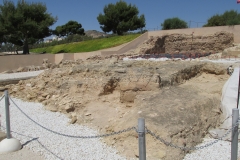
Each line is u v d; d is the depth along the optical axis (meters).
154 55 22.53
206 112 7.64
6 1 29.34
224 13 35.78
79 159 5.85
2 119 8.88
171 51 28.44
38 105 10.71
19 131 7.68
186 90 9.29
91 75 10.78
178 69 10.66
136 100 8.27
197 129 6.59
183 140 5.84
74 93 10.43
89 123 8.27
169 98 8.07
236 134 4.60
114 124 7.40
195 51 27.17
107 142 6.60
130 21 40.88
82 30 64.19
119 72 9.98
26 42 31.23
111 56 23.12
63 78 11.68
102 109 9.05
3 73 21.11
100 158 5.84
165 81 9.40
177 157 5.46
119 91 9.61
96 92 9.82
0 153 6.24
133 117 6.95
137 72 9.53
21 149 6.49
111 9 41.47
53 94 11.16
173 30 28.70
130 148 6.00
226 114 7.52
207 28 27.00
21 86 13.24
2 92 13.09
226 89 7.98
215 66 11.53
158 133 5.91
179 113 6.89
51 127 8.02
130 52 25.56
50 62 26.62
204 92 9.43
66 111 9.33
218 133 6.80
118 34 42.06
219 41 25.72
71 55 27.62
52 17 32.00
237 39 25.47
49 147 6.54
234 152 4.64
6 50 47.44
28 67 23.03
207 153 5.88
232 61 13.59
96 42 33.84
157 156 5.48
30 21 28.80
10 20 28.19
